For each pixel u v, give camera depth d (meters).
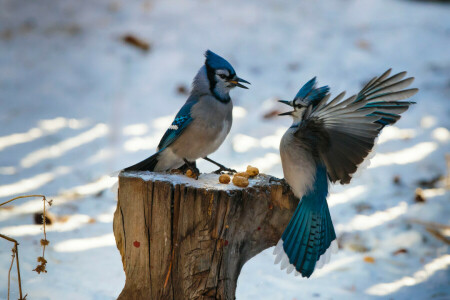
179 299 6.20
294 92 15.72
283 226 6.68
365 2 21.94
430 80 16.67
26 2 20.39
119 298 6.34
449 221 10.27
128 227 6.21
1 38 17.97
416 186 11.71
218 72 7.56
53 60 16.88
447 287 8.31
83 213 10.14
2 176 11.22
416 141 13.84
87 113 14.36
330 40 18.80
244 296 8.01
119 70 16.48
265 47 18.11
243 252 6.43
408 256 9.27
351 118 6.19
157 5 20.53
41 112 14.30
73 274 8.15
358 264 9.01
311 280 8.55
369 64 17.27
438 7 22.44
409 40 18.97
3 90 15.16
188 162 7.69
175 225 6.10
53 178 11.30
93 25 18.97
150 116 14.38
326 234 6.70
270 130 14.06
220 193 6.00
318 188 6.64
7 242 8.88
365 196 11.30
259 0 21.61
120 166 11.79
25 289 7.60
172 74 16.38
